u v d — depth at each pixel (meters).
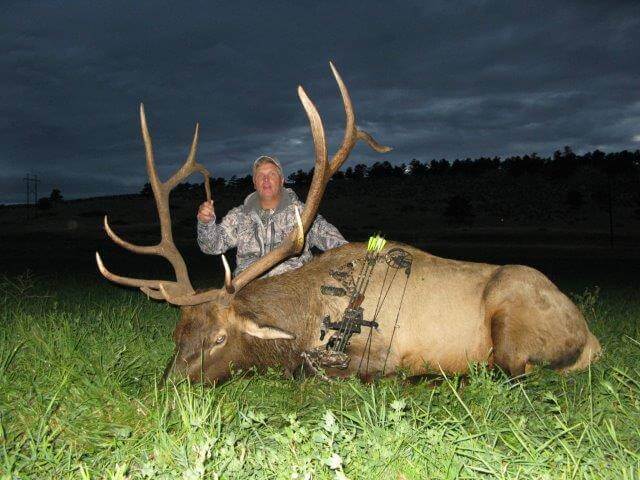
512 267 2.72
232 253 19.05
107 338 2.76
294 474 1.43
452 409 2.06
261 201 3.21
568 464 1.53
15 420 1.85
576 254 22.73
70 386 2.08
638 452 1.66
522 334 2.60
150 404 2.03
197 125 2.82
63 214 53.53
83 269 10.19
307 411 2.08
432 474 1.54
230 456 1.53
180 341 2.49
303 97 2.50
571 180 68.50
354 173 83.12
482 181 71.06
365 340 2.66
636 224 47.81
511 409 2.05
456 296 2.72
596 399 2.10
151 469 1.43
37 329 2.64
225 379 2.51
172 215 53.19
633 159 76.75
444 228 47.28
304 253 3.20
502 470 1.51
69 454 1.60
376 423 1.78
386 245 2.85
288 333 2.45
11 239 31.36
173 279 7.93
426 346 2.71
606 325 3.59
